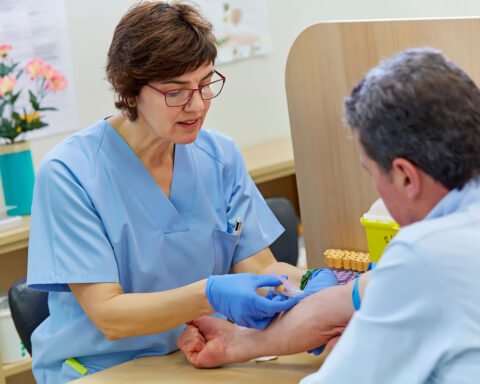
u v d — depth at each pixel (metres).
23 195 2.69
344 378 0.89
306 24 3.59
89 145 1.60
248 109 3.46
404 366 0.86
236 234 1.73
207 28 1.46
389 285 0.86
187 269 1.66
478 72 1.37
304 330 1.30
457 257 0.84
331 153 1.68
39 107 2.85
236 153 1.81
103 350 1.59
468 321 0.82
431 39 1.42
